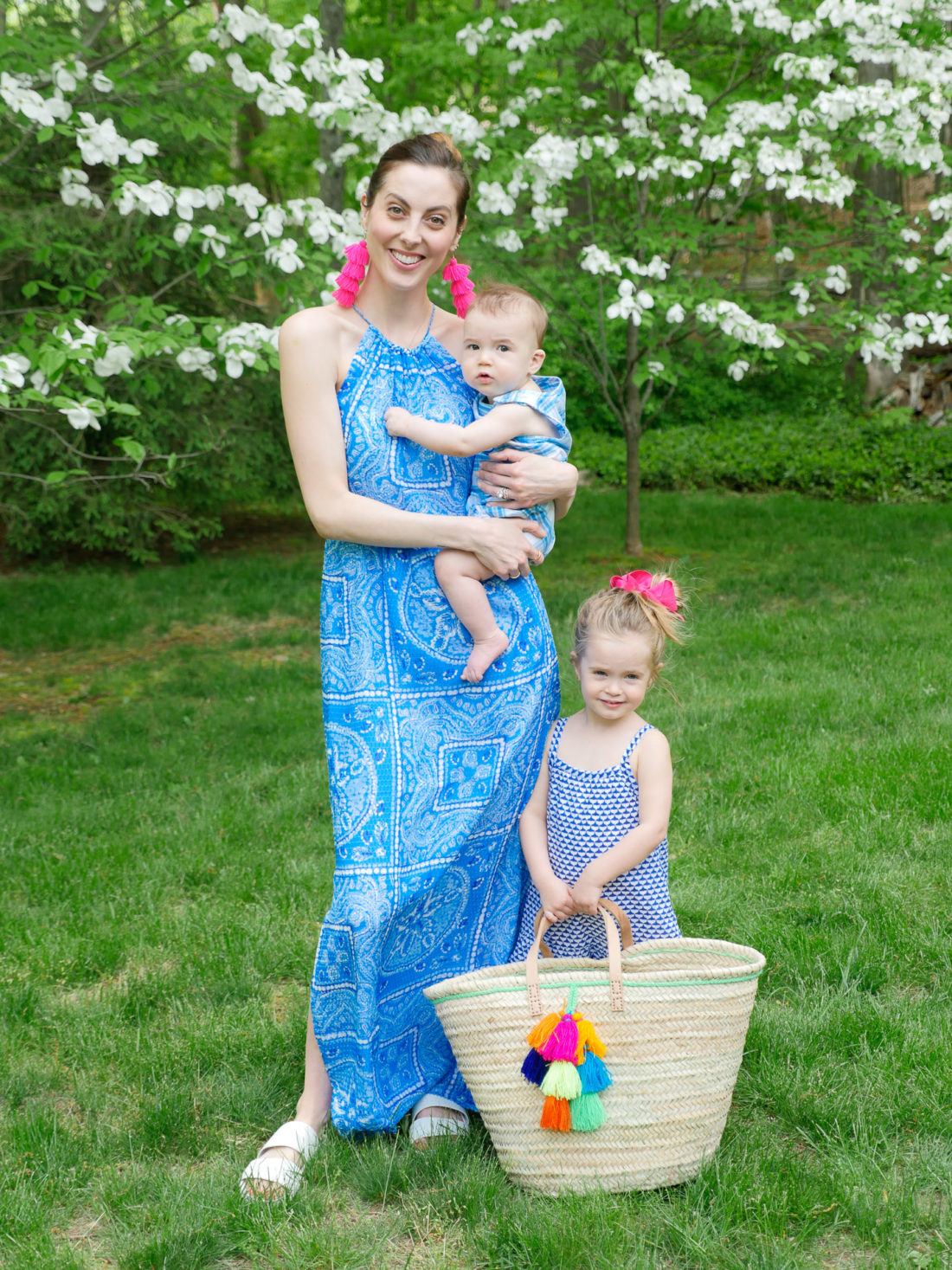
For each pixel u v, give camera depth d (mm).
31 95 5098
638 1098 2283
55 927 3805
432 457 2506
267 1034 3062
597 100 8625
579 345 10578
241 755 5707
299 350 2406
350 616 2488
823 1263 2166
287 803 4926
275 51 5832
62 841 4645
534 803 2652
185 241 5570
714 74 9516
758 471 13805
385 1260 2219
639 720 2633
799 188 7551
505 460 2506
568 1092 2193
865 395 16797
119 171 5336
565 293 9477
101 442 10070
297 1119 2596
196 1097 2789
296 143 13492
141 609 9148
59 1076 2932
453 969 2625
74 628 8633
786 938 3457
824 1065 2795
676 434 15930
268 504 13461
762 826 4375
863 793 4574
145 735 6184
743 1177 2344
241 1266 2230
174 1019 3209
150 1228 2311
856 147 8266
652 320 7430
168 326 5199
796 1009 3082
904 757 4910
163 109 5680
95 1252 2275
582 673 2564
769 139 7805
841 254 8727
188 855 4367
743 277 9031
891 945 3402
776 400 17469
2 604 9391
